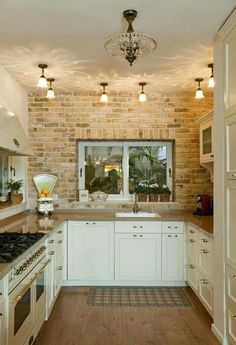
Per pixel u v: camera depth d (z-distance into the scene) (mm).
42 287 2609
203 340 2617
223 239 2520
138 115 4434
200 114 4434
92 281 3895
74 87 4148
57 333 2713
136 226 3859
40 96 4406
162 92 4387
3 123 2887
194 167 4461
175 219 3834
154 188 4566
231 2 2143
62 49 2904
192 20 2387
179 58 3125
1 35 2609
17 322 1921
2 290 1690
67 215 4055
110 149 4652
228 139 2436
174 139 4473
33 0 2104
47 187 4367
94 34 2611
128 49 2287
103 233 3863
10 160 4125
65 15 2301
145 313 3125
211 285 2857
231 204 2383
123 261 3857
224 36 2473
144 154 4668
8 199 3965
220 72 2611
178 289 3783
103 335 2689
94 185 4637
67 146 4430
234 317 2320
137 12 2254
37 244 2389
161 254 3857
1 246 2211
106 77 3721
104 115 4422
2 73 3385
